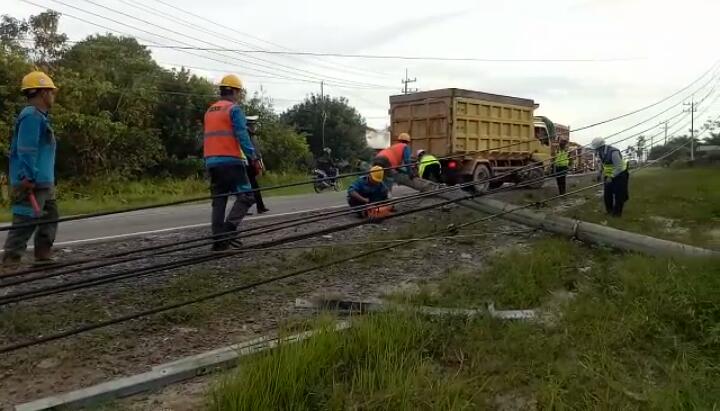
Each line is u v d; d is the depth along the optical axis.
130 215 12.44
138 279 5.96
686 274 5.64
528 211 8.73
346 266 6.77
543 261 6.46
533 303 5.32
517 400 3.56
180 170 27.59
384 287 5.93
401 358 3.83
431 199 11.89
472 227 9.33
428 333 4.34
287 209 12.84
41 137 5.90
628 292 5.31
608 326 4.54
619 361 4.05
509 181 17.53
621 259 6.89
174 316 4.83
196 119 28.86
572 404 3.41
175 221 11.09
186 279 5.89
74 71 24.48
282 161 34.75
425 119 15.69
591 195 15.29
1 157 19.00
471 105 15.73
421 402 3.38
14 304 5.08
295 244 7.79
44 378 3.78
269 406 3.27
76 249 7.41
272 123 35.22
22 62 21.02
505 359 4.01
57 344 4.27
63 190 21.30
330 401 3.32
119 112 24.41
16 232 5.88
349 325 4.29
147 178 25.59
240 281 5.98
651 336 4.47
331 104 45.59
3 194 17.64
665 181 14.84
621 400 3.45
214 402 3.32
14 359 4.01
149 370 3.91
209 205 15.61
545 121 20.77
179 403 3.49
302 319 4.75
